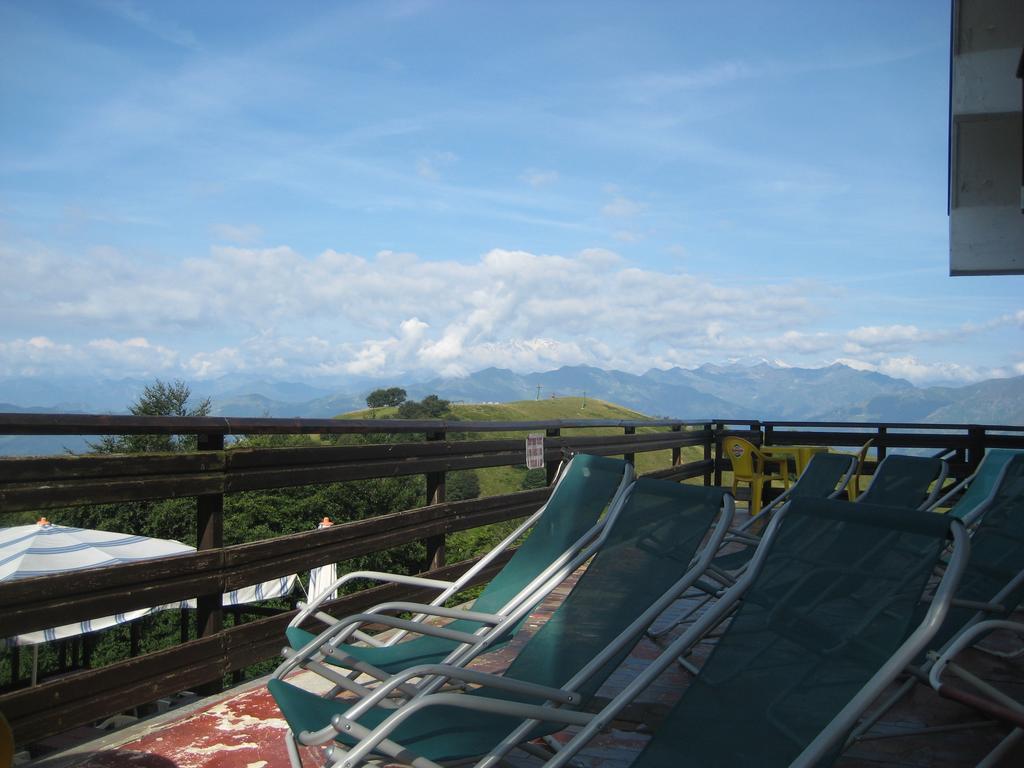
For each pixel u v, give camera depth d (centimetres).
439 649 265
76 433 245
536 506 524
